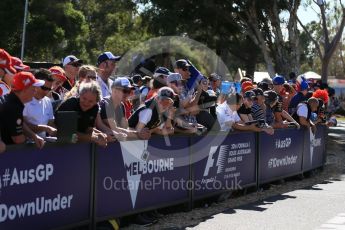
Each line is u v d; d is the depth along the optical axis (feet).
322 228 31.32
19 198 23.77
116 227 29.58
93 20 247.70
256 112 43.42
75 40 187.32
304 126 51.11
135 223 31.58
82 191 27.14
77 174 26.76
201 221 32.58
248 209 36.47
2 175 22.93
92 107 26.99
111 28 246.47
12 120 23.39
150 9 124.36
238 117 40.04
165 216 33.78
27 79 23.34
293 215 34.71
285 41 128.67
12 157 23.31
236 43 137.90
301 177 51.34
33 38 156.87
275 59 128.06
